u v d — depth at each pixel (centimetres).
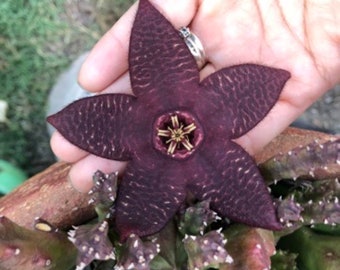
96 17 39
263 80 20
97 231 17
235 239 19
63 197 22
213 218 19
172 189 20
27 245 18
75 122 19
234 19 25
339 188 21
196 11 25
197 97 20
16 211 22
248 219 19
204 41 25
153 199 20
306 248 22
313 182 22
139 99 20
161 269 20
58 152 22
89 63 23
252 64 20
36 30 38
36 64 38
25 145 38
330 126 37
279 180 22
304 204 20
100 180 18
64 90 36
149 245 18
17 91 38
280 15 25
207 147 20
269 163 20
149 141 20
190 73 20
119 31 23
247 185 19
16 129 38
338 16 25
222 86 20
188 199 20
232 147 20
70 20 39
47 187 22
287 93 25
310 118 37
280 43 26
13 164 37
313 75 26
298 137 24
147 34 19
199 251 17
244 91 20
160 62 20
